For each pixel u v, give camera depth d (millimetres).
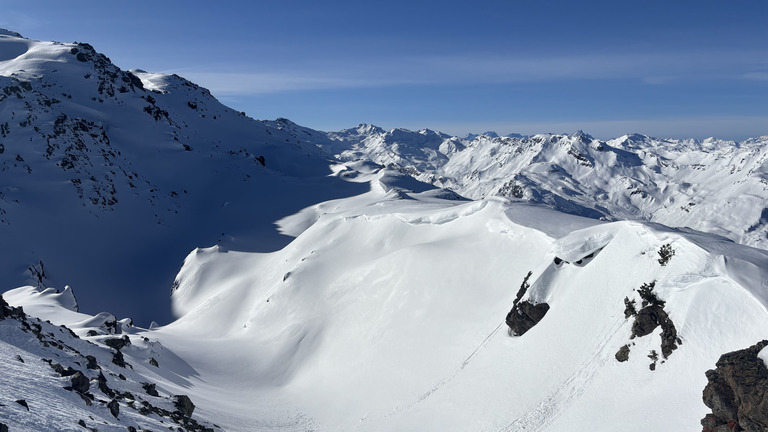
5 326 31859
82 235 144875
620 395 34469
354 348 68875
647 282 39094
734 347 30797
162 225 165750
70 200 153125
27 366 24641
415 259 75500
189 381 60625
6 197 142000
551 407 38031
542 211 71125
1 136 165000
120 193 168750
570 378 39312
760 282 32469
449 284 67000
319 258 101000
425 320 63719
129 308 125625
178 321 108812
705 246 36562
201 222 171875
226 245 142875
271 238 150000
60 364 28484
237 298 108312
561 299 47469
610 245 46125
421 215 93875
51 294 85188
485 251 67938
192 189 195125
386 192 158000
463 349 54094
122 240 151250
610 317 40562
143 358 56625
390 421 48844
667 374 33031
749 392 25344
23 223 136000
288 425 52531
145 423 25609
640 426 30484
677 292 36094
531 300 49344
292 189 191000
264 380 71500
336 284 87125
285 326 83625
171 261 148000
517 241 64250
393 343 63406
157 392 39531
